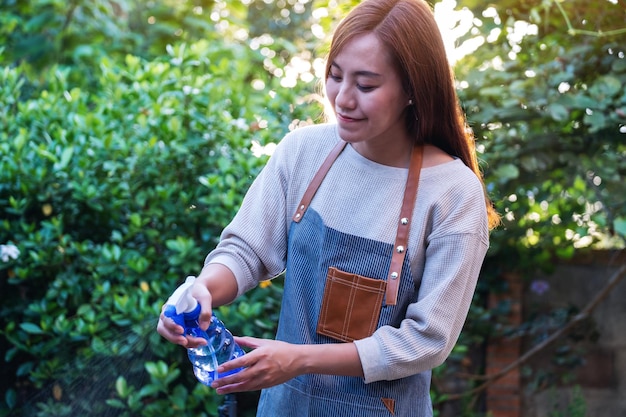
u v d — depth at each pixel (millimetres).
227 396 2439
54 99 3881
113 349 3406
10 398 3590
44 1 5480
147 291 3383
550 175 4008
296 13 6816
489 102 3820
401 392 1772
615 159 3797
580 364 4742
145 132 3627
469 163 1857
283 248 1870
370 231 1750
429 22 1716
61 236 3523
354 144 1832
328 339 1762
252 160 3449
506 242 4465
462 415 4516
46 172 3602
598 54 3756
